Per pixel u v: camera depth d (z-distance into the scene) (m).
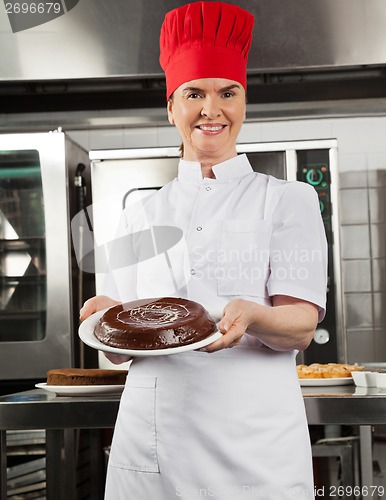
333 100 3.39
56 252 2.97
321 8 3.06
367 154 3.56
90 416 1.79
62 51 3.13
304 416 1.40
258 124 3.59
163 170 3.06
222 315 1.32
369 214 3.55
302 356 2.99
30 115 3.46
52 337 2.96
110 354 1.46
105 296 1.49
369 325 3.52
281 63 3.08
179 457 1.36
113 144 3.59
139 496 1.40
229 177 1.46
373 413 1.73
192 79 1.41
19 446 2.73
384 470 3.12
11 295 2.99
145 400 1.39
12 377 2.96
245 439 1.34
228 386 1.35
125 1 3.10
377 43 3.06
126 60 3.12
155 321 1.25
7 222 3.00
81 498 2.83
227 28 1.40
